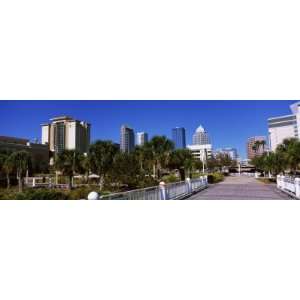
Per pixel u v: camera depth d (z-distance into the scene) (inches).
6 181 1101.7
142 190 403.5
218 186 1027.9
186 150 1226.6
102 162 845.8
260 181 1419.8
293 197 622.8
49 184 1109.7
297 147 1067.9
